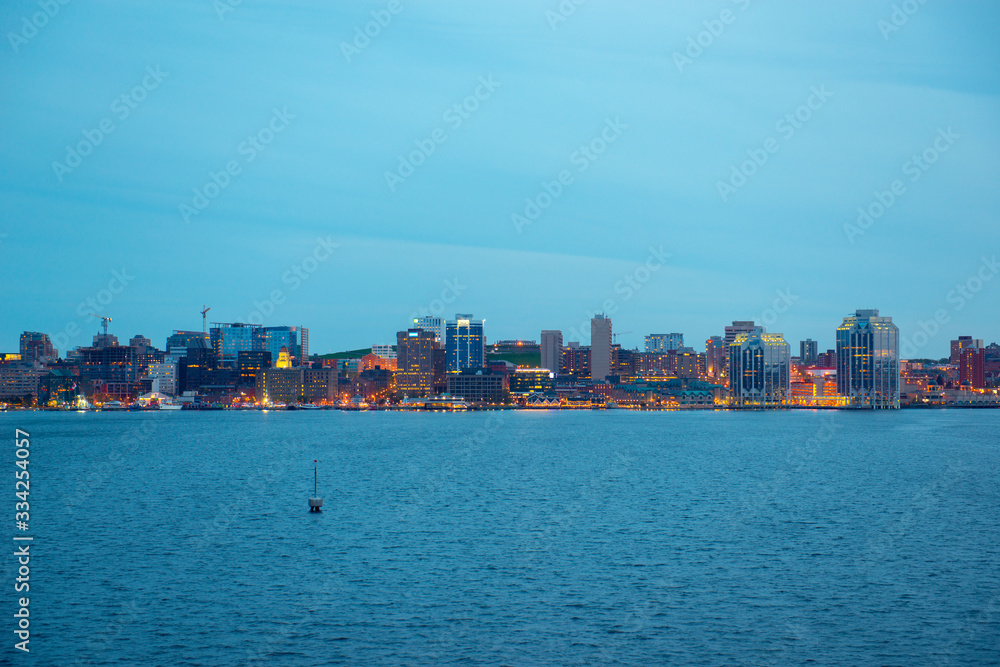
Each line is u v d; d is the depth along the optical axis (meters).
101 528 129.00
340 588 93.19
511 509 149.00
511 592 91.69
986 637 77.12
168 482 194.50
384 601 88.44
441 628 80.00
